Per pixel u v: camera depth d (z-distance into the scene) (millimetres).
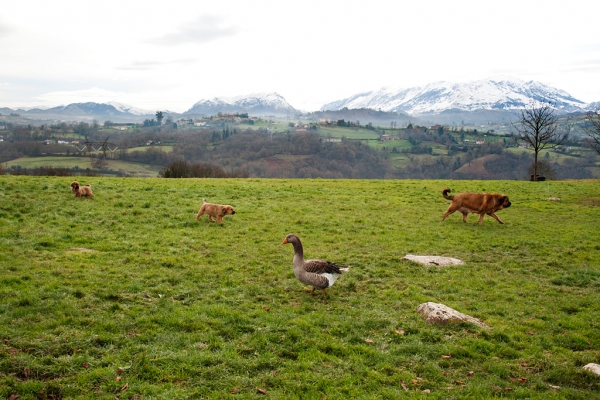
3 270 11898
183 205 22750
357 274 13586
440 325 10141
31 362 7617
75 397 6926
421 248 17078
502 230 20719
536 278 14078
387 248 16875
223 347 8625
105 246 14977
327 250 16234
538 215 24766
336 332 9625
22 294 10344
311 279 11469
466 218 22984
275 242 16969
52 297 10406
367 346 9023
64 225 17328
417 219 22531
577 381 8062
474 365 8570
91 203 21625
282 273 13445
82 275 12016
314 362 8281
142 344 8547
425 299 11727
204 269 13352
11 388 6992
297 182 37031
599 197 31688
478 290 12766
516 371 8406
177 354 8234
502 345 9289
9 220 17359
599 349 9367
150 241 16016
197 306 10469
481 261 15758
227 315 10094
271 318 10062
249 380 7598
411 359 8641
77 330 8938
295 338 9242
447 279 13547
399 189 33094
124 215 19828
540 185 38719
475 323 10242
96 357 8070
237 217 21047
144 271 12797
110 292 10930
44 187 24328
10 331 8625
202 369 7820
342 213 23156
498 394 7562
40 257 13273
